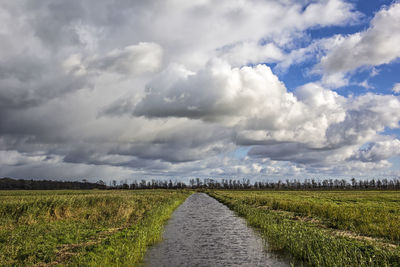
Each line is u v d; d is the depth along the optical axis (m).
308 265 10.91
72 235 15.17
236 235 17.42
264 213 24.84
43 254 11.37
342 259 9.80
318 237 13.27
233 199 50.88
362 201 44.12
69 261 10.33
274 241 14.61
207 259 11.90
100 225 19.09
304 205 29.08
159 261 11.59
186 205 45.53
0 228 16.73
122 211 24.30
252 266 10.94
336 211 22.70
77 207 26.61
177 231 18.95
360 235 15.40
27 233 14.95
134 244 12.51
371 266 9.26
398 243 13.20
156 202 40.22
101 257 10.47
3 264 9.96
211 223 22.92
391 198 52.47
